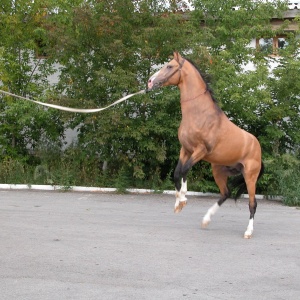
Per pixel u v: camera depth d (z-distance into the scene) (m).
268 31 15.85
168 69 8.84
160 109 14.65
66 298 5.70
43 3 15.94
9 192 14.20
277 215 12.05
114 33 14.29
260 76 14.21
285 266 7.25
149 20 14.90
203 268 7.02
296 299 5.88
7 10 16.08
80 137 15.80
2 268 6.76
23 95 16.64
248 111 14.66
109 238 8.68
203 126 8.73
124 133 14.16
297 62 14.26
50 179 15.02
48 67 16.44
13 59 16.16
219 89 14.16
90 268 6.86
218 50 15.98
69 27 15.31
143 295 5.86
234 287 6.25
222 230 9.77
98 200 13.32
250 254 7.89
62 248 7.88
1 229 9.17
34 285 6.11
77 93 14.69
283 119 15.62
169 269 6.91
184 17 16.14
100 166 16.09
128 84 13.84
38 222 9.97
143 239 8.67
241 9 15.50
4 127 16.08
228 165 9.35
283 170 14.20
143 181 15.41
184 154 9.02
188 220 10.84
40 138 16.73
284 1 16.08
